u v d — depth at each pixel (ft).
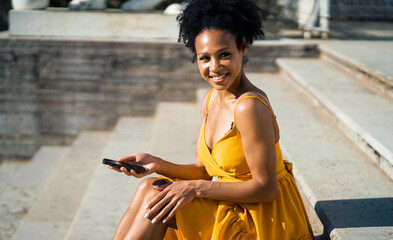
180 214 6.53
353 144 11.51
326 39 21.57
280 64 19.38
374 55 17.15
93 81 19.72
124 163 7.25
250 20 6.50
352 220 7.61
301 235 6.97
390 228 7.33
